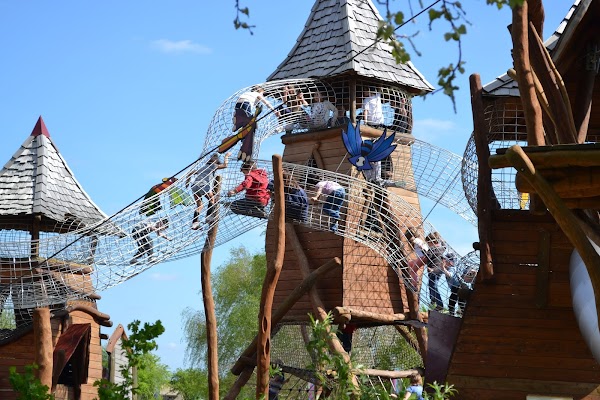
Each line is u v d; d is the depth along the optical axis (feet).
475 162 42.34
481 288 38.27
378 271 58.18
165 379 122.62
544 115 35.91
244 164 53.42
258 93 54.49
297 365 61.77
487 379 37.88
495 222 38.47
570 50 39.99
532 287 38.04
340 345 53.01
